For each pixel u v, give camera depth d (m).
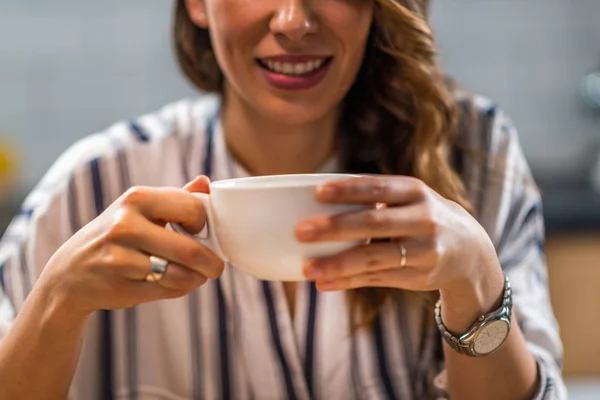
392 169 1.13
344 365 1.06
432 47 1.07
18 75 2.79
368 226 0.65
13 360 0.81
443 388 1.01
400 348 1.06
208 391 1.07
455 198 1.07
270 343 1.06
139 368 1.08
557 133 2.86
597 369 2.16
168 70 2.83
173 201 0.72
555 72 2.85
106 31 2.80
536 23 2.84
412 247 0.67
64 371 0.83
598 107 2.76
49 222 1.09
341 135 1.15
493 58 2.85
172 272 0.71
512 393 0.89
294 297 1.07
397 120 1.12
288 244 0.66
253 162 1.13
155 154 1.13
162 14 2.81
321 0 0.91
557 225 2.14
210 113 1.17
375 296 1.04
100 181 1.11
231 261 0.72
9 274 1.06
